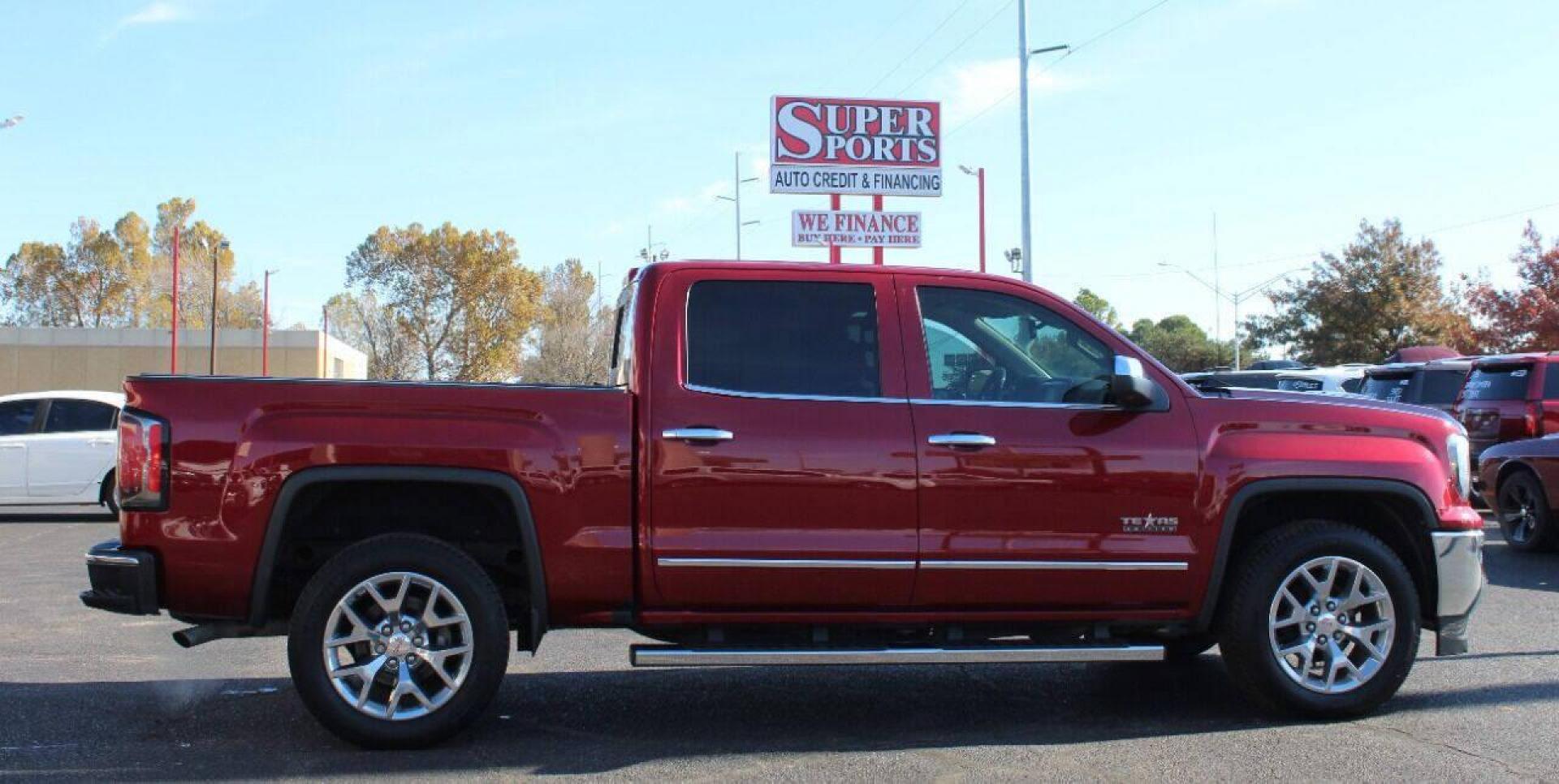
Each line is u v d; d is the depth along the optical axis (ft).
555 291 292.61
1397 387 55.01
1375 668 18.99
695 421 17.66
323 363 201.77
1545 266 117.39
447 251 281.95
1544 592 31.32
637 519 17.46
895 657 17.74
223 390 17.19
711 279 18.47
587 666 23.36
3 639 25.68
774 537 17.57
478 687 17.25
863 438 17.85
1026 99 104.47
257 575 16.92
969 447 18.01
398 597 17.20
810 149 91.66
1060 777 16.29
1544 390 45.27
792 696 21.04
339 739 17.88
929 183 92.94
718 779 16.19
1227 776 16.29
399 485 17.89
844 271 18.76
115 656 23.95
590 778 16.20
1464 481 19.88
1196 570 18.53
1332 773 16.38
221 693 20.84
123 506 16.98
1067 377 19.03
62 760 16.83
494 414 17.44
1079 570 18.17
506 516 18.04
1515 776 16.25
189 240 306.76
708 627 17.93
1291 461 18.89
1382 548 19.01
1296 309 155.02
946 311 18.90
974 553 17.89
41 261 284.20
